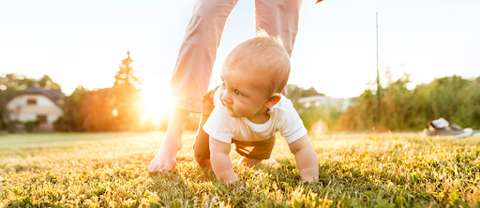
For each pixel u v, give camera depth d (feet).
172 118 5.65
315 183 3.81
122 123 84.12
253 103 3.67
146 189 3.94
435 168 4.34
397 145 7.29
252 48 3.60
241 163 5.65
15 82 139.13
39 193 4.00
